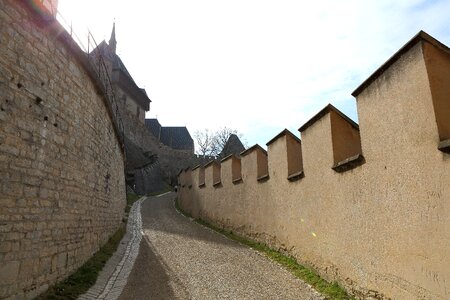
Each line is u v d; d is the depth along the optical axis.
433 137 5.07
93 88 9.93
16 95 5.87
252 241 14.44
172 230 18.20
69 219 7.89
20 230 5.79
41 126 6.64
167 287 8.29
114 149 14.05
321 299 7.42
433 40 5.30
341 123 8.59
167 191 46.94
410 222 5.56
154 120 73.62
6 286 5.36
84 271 8.41
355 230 7.30
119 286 8.16
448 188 4.77
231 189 17.83
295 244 10.63
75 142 8.38
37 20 6.54
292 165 11.52
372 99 6.66
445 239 4.80
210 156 60.16
